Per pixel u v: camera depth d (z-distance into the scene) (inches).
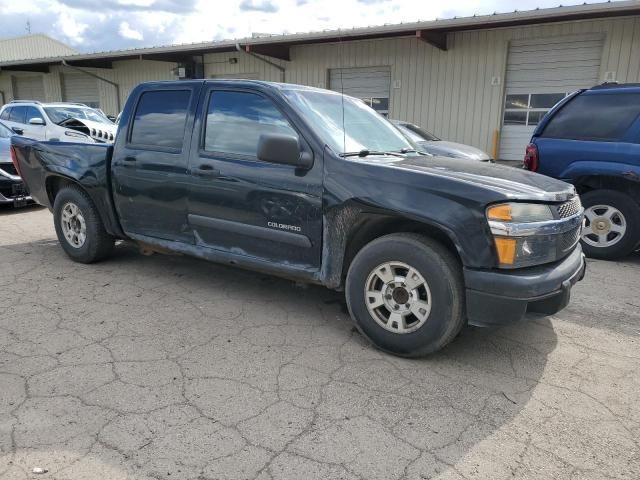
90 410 110.7
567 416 113.8
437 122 582.9
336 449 100.5
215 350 140.3
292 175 148.6
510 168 160.2
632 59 472.1
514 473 95.1
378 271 138.1
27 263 215.6
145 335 148.5
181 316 163.0
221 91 166.9
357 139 161.2
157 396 116.8
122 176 187.9
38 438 100.9
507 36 525.3
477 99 554.6
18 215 326.0
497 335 154.6
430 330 131.5
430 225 131.6
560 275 130.0
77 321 156.8
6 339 143.3
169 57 753.6
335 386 123.5
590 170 237.0
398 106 605.0
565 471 96.1
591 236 245.4
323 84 660.1
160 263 218.5
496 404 117.8
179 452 98.2
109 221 199.0
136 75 846.5
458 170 143.3
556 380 129.3
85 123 500.7
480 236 124.0
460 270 130.5
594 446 103.7
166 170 174.7
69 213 212.8
